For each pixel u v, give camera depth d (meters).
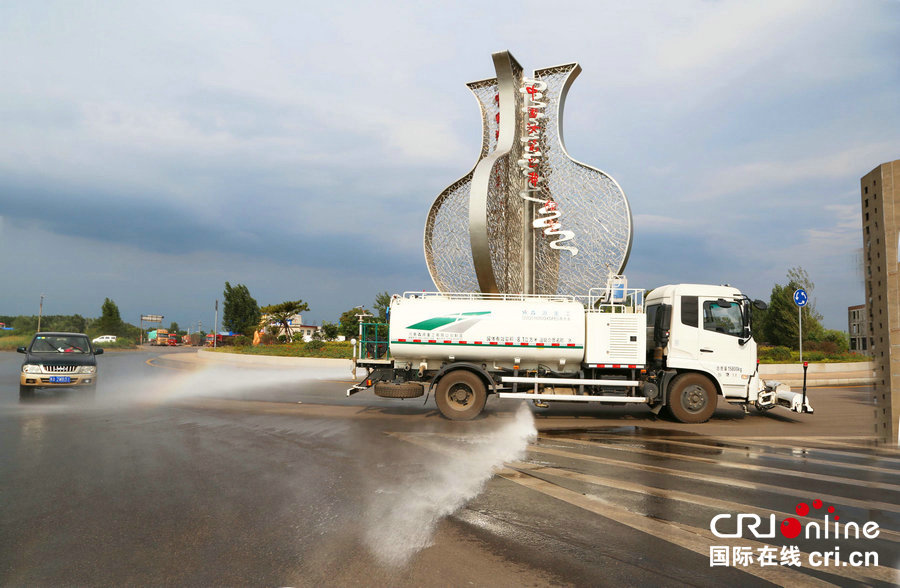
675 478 6.38
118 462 6.93
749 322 11.64
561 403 14.32
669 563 3.91
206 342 72.88
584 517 4.90
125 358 36.84
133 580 3.59
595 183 20.64
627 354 11.54
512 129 20.98
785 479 6.41
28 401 13.08
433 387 11.45
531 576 3.67
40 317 55.53
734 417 12.14
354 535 4.41
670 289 11.80
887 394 3.72
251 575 3.66
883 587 3.57
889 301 3.69
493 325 11.61
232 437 8.74
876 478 6.48
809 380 18.94
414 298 11.97
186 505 5.18
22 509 5.05
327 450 7.78
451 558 3.96
